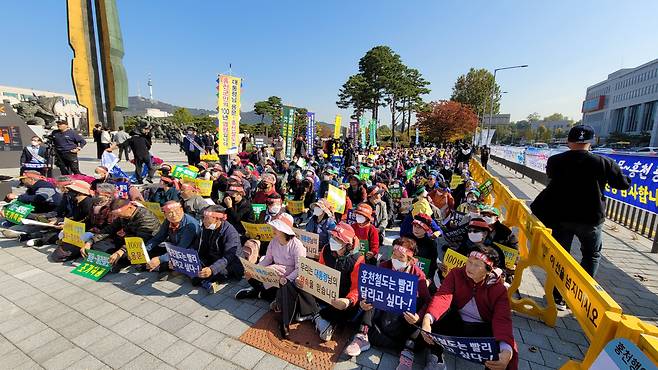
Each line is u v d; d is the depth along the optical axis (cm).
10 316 359
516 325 370
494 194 766
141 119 4234
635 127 7581
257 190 691
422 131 5150
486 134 3238
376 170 1177
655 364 159
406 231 511
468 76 6253
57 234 565
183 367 291
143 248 436
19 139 1358
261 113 5981
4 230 573
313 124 1881
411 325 310
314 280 342
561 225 387
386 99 4650
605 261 555
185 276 462
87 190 562
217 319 365
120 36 2541
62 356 301
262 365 297
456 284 297
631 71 7744
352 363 305
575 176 367
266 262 418
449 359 317
